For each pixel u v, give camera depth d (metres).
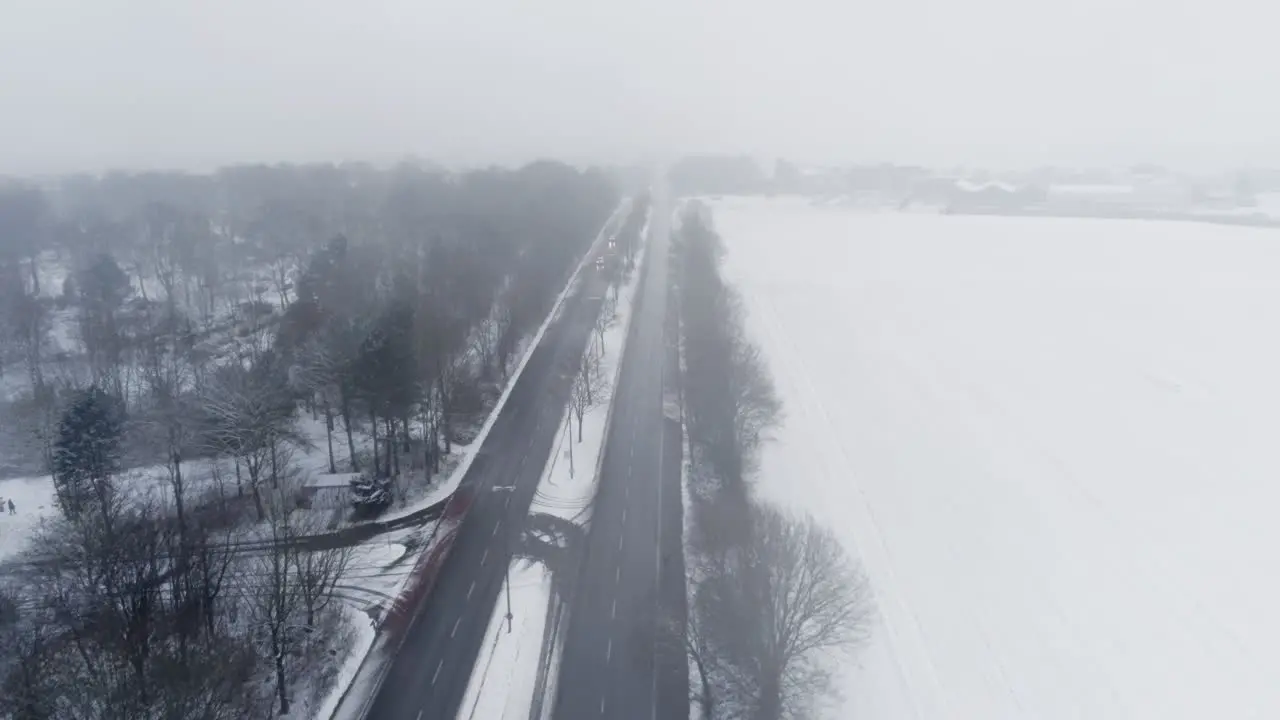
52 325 118.56
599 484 84.19
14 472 80.19
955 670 59.22
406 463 86.75
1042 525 78.69
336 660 57.56
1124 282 179.12
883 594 67.12
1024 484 86.69
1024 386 115.75
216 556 64.75
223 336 117.06
